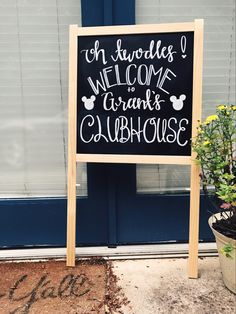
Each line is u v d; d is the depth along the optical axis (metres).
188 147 2.39
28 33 2.68
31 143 2.81
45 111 2.78
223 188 2.12
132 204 2.81
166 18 2.69
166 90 2.40
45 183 2.87
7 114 2.77
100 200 2.81
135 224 2.85
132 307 2.22
